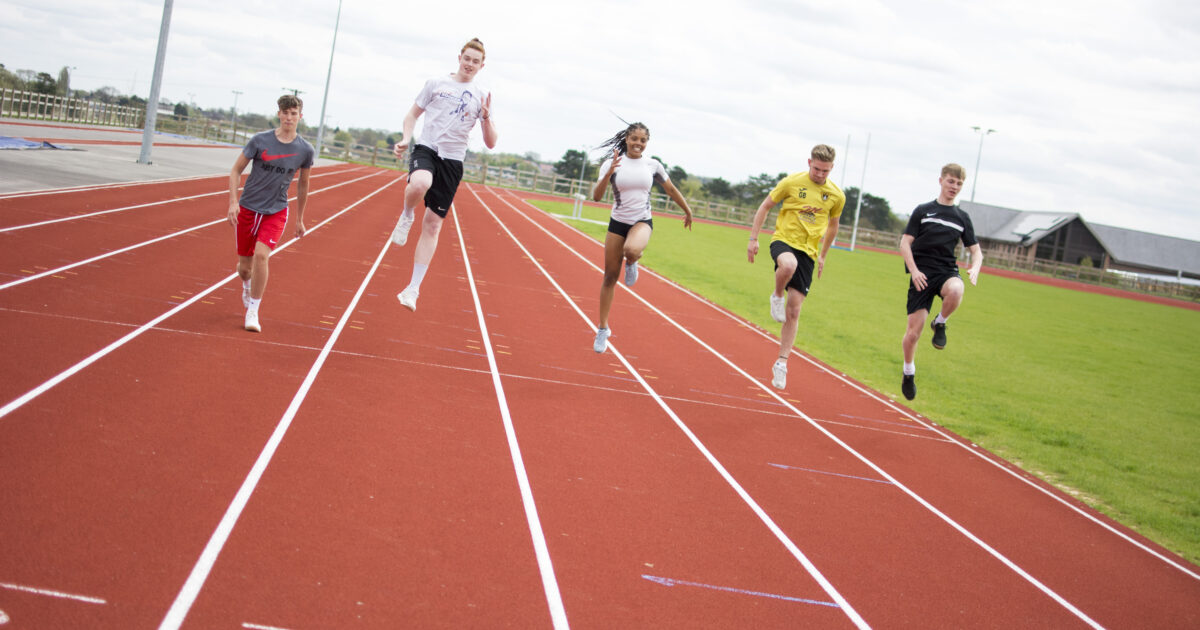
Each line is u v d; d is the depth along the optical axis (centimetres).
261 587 324
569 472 530
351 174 3794
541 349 895
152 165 2153
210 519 372
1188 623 489
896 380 1162
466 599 348
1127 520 698
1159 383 1465
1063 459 868
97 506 362
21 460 390
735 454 646
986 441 894
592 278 1591
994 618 439
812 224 713
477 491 469
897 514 582
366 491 437
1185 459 941
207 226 1273
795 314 733
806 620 394
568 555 411
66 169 1644
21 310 641
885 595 441
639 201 695
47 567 308
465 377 714
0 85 4438
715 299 1644
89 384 509
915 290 741
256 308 712
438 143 645
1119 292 4641
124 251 956
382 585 345
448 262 1448
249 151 672
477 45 647
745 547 468
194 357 609
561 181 5931
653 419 701
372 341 777
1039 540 589
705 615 378
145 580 313
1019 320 2172
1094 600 495
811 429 781
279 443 478
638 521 474
